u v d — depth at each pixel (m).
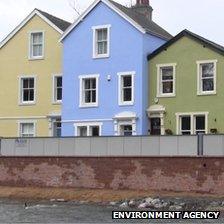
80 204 28.67
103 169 31.59
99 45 41.25
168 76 39.25
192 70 38.22
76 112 41.41
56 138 33.25
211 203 26.48
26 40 44.97
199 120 37.88
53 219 22.94
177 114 38.41
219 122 36.94
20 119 44.56
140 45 39.56
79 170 32.28
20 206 28.08
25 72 44.78
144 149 30.67
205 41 37.84
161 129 38.84
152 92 39.47
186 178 29.36
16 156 34.12
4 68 45.62
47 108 43.66
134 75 39.56
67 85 41.97
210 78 37.75
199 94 37.75
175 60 38.88
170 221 21.97
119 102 39.91
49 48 44.09
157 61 39.50
